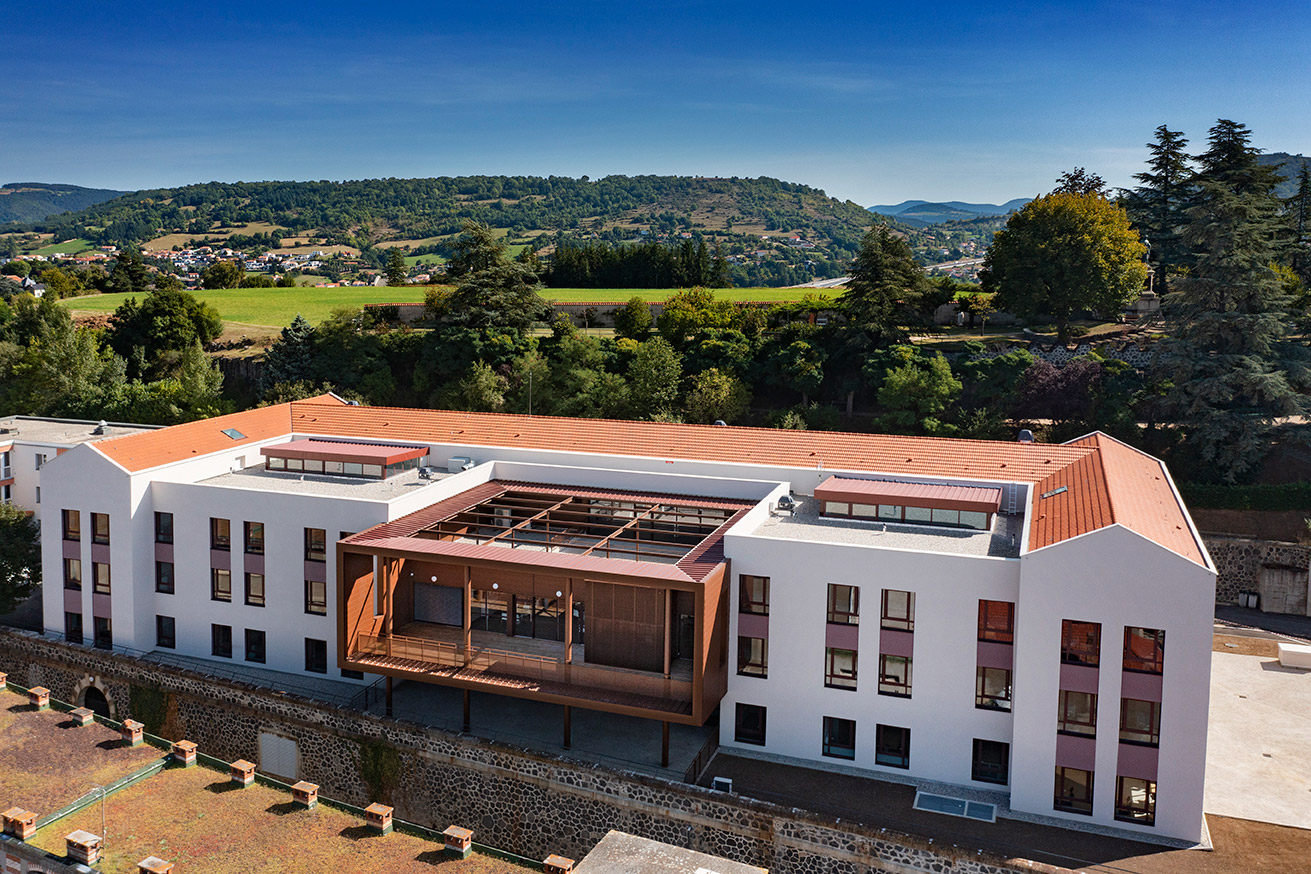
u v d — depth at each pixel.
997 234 92.44
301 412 55.28
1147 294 91.44
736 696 36.12
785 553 34.81
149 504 44.44
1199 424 63.06
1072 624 30.92
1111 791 30.97
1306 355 64.50
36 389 88.00
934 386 72.31
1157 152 98.31
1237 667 43.88
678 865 22.86
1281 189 127.94
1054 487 39.16
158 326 98.88
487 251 92.38
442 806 35.97
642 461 45.84
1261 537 59.28
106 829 26.47
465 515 42.03
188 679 41.19
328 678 41.97
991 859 27.98
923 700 33.84
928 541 36.69
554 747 35.62
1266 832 30.67
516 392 83.31
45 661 45.28
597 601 35.34
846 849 29.75
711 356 83.38
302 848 25.70
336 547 36.88
